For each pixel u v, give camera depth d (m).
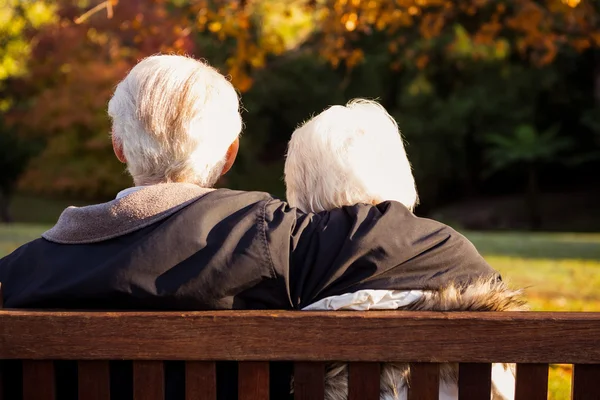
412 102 21.70
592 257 8.24
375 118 1.61
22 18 15.50
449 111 21.83
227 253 1.31
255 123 22.86
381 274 1.35
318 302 1.33
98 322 1.27
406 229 1.38
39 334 1.27
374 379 1.30
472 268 1.40
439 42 19.78
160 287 1.30
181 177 1.47
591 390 1.27
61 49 15.08
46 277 1.36
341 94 22.44
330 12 6.50
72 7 8.98
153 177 1.47
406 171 1.61
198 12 6.12
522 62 21.66
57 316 1.27
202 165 1.47
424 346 1.25
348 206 1.45
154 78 1.45
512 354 1.25
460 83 22.08
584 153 23.69
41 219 21.78
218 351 1.26
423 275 1.36
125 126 1.46
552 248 9.17
